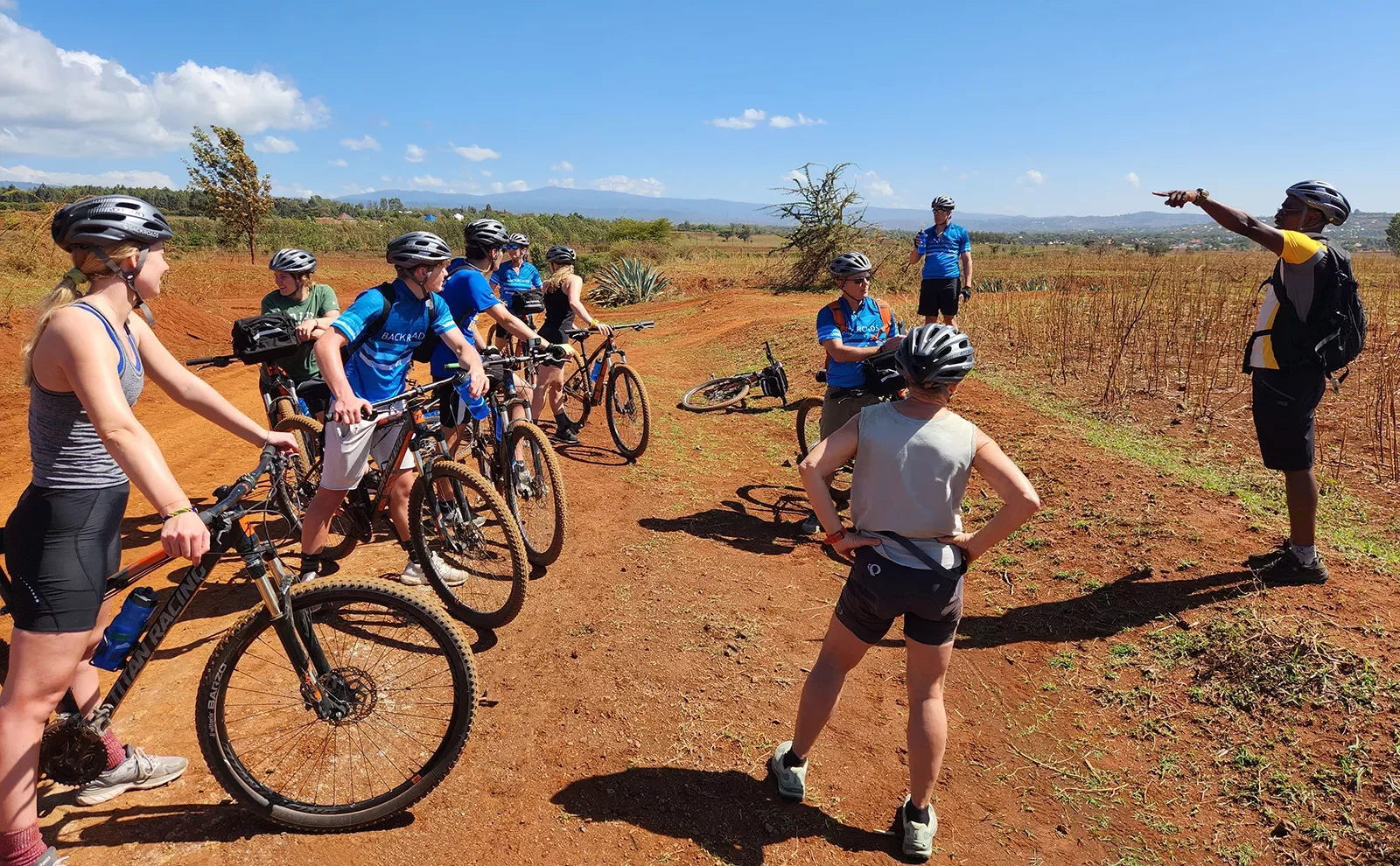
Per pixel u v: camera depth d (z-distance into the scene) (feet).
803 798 10.22
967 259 31.96
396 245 13.04
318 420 17.33
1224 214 12.67
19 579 7.58
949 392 8.74
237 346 15.15
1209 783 10.53
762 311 51.55
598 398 24.81
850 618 9.09
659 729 11.41
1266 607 13.12
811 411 22.53
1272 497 17.51
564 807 9.92
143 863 8.71
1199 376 26.30
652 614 14.49
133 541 17.04
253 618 8.87
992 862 9.52
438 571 14.16
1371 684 11.23
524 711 11.67
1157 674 12.41
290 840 9.16
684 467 22.94
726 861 9.27
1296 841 9.59
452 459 13.96
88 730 8.63
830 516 8.74
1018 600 14.88
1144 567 14.98
